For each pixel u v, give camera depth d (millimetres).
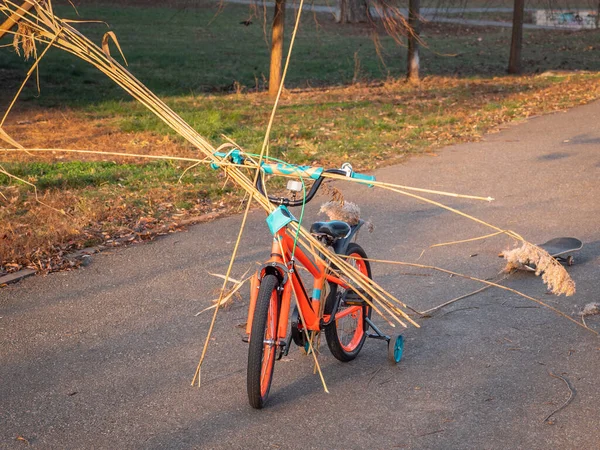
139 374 4480
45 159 10984
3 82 20078
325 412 3990
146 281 6145
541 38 35719
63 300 5715
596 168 10312
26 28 3953
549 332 5023
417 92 19891
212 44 30703
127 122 14133
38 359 4699
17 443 3695
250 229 7672
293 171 3924
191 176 9867
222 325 5246
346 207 4621
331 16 38062
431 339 4980
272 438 3719
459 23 38562
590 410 3941
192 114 15219
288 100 18484
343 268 4094
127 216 8039
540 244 6625
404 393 4207
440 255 6812
